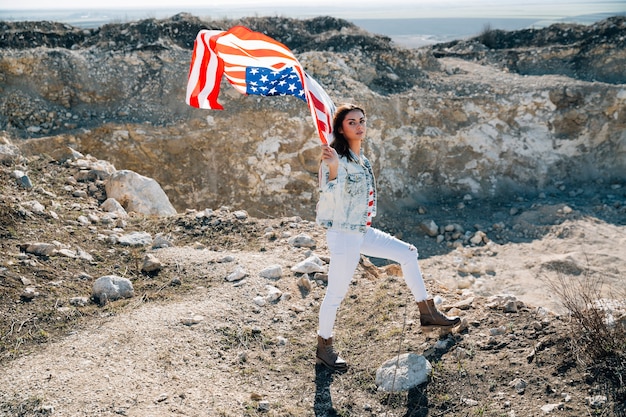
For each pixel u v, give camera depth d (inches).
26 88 483.2
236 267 213.5
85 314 176.9
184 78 521.7
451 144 577.9
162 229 259.4
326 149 133.0
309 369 155.4
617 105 579.8
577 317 150.4
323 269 213.2
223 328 172.4
